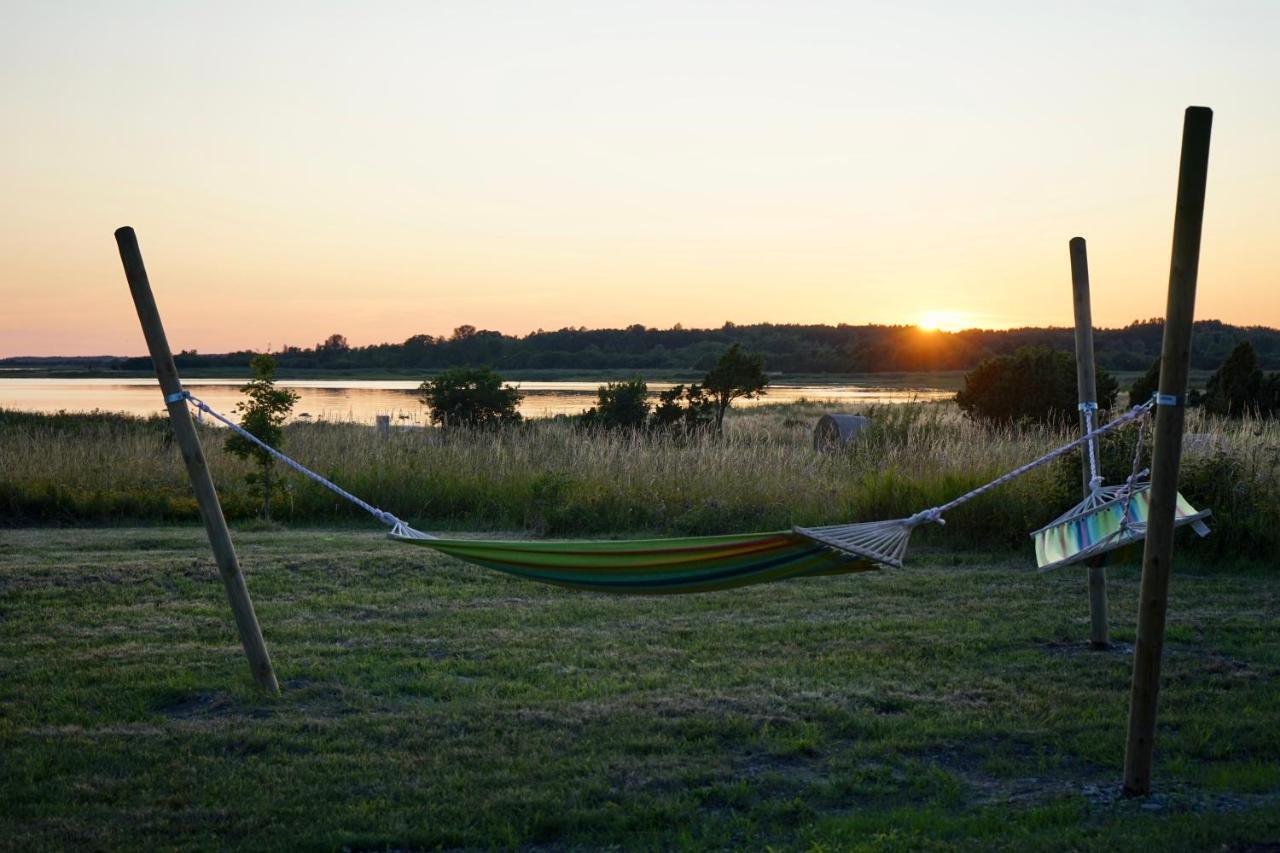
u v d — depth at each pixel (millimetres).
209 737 6484
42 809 5453
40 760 6098
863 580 11477
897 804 5570
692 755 6223
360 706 7156
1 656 8367
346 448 20328
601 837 5195
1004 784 5855
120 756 6195
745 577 6180
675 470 17125
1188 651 8523
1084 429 8117
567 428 24734
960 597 10602
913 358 151000
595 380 135625
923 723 6750
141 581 11047
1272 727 6609
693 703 7125
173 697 7336
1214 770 5934
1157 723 6730
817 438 23609
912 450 17188
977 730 6609
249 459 18000
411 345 183750
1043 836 5008
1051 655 8469
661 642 8844
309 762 6121
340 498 17062
